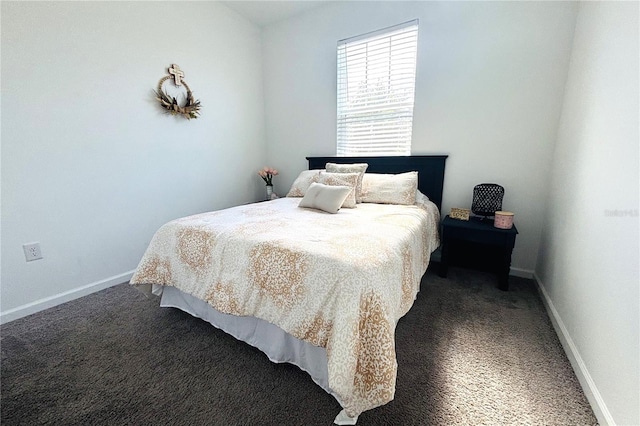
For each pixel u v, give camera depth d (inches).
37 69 64.7
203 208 109.8
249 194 130.6
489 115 85.4
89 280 78.4
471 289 79.3
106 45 76.2
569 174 64.6
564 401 42.0
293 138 128.1
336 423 38.3
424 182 98.1
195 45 99.5
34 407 41.5
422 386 44.9
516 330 60.0
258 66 127.7
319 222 62.1
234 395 43.6
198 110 102.5
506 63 80.7
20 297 66.2
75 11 69.6
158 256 63.1
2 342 56.7
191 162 103.4
